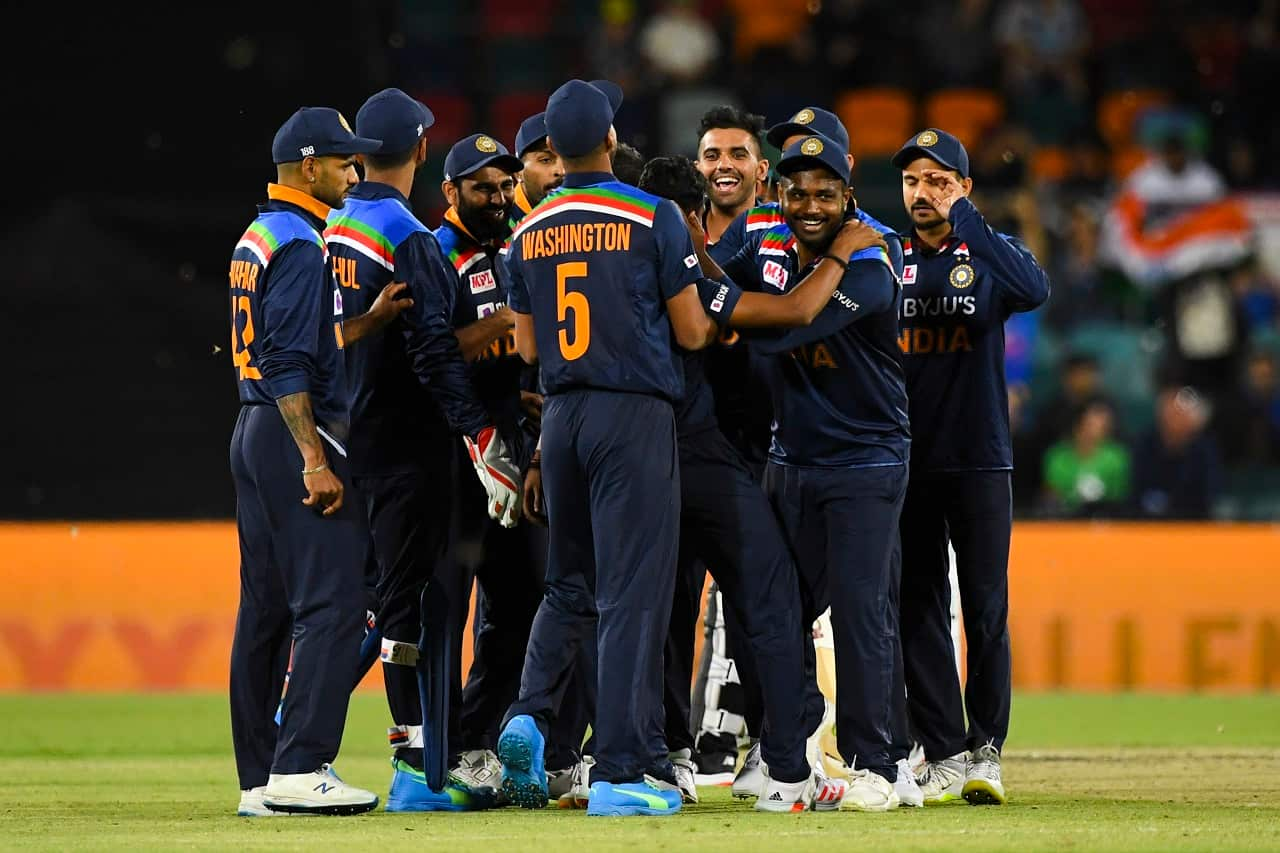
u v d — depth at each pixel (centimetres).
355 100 6738
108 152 6291
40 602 4441
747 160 2525
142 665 4447
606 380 1955
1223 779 2567
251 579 2092
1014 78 6838
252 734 2094
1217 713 3944
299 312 1988
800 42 6806
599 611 1977
